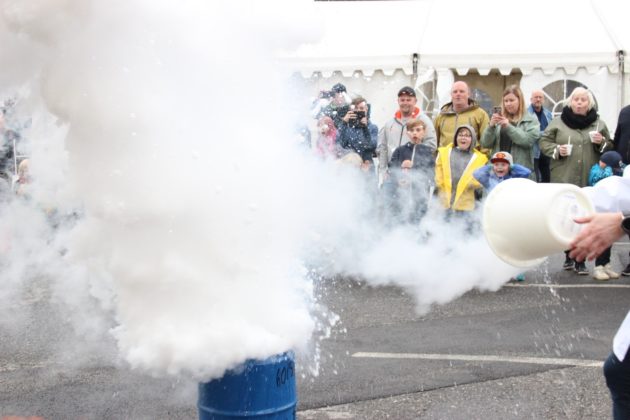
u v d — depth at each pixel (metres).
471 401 4.22
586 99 8.40
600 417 3.98
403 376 4.64
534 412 4.05
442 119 8.80
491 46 12.11
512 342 5.41
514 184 2.45
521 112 8.46
